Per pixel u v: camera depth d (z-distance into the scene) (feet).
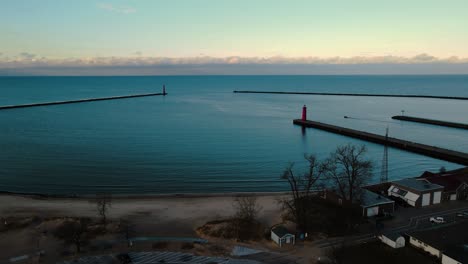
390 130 495.41
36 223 175.01
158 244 153.69
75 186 244.22
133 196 223.51
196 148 357.82
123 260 138.41
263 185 254.27
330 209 185.98
